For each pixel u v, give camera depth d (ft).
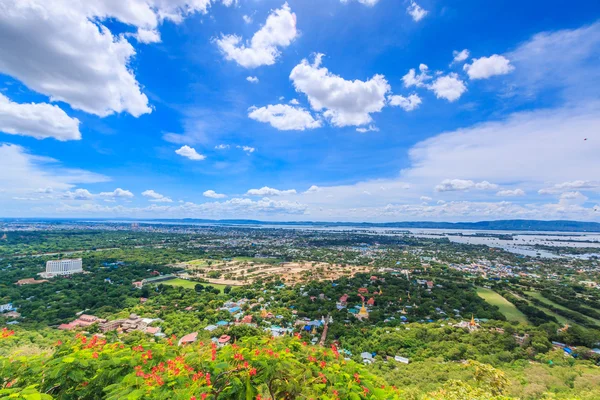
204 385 21.50
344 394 22.74
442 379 98.84
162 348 25.68
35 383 21.45
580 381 90.58
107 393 20.10
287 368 24.20
